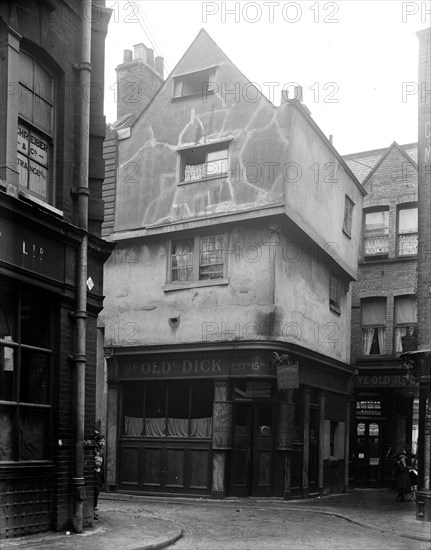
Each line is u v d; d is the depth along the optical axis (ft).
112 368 63.36
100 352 65.98
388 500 63.26
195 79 65.05
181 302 61.87
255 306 58.49
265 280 58.59
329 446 69.31
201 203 61.72
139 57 75.97
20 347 33.53
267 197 58.39
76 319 36.86
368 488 79.05
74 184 38.45
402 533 40.22
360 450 80.69
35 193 36.06
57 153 37.63
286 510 51.11
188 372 59.82
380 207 85.40
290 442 58.34
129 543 32.19
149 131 65.92
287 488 58.03
